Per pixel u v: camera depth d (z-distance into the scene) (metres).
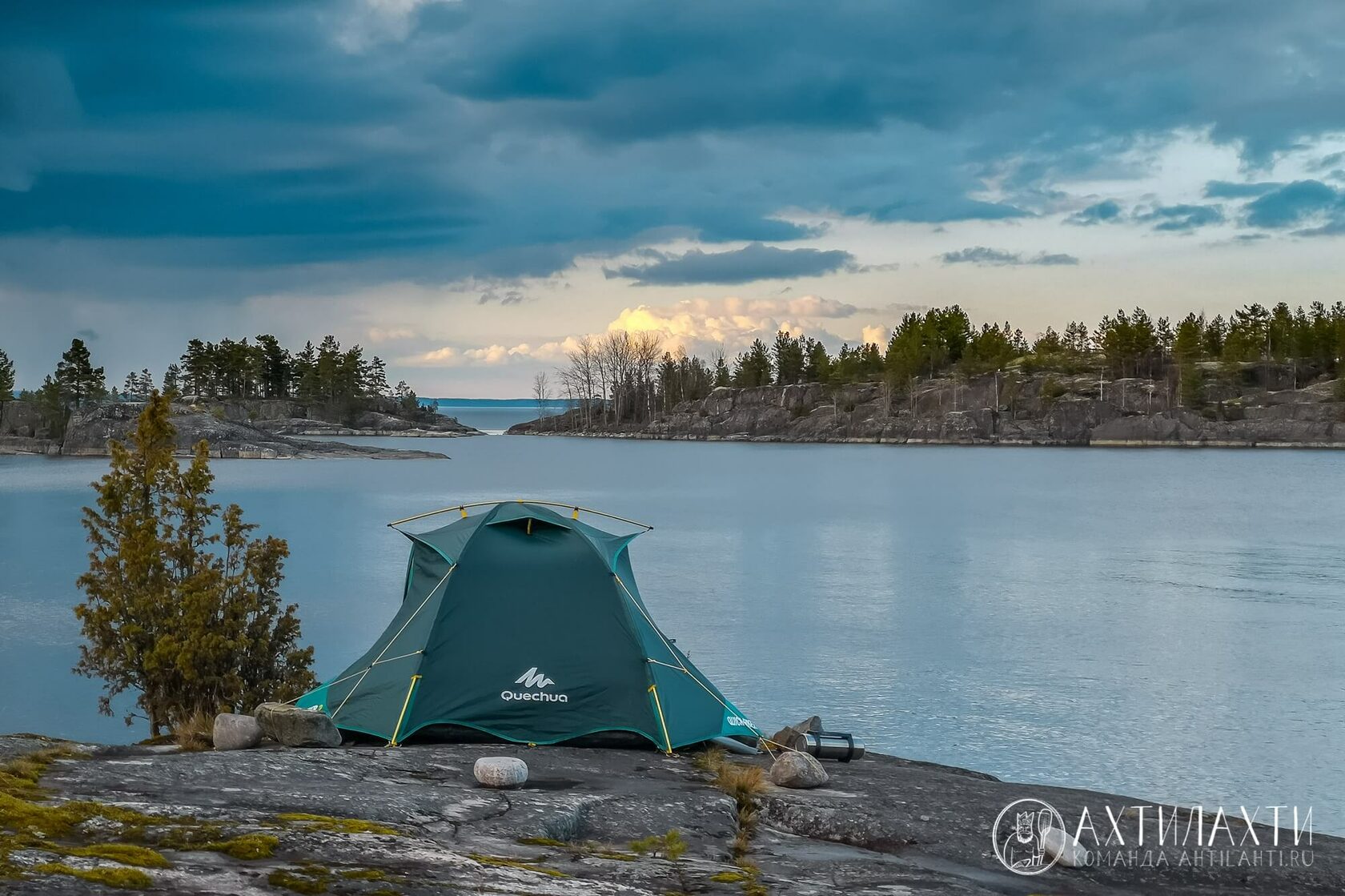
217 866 7.62
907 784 13.33
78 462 191.12
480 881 7.84
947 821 11.62
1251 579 48.47
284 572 51.06
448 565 15.53
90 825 8.34
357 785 11.05
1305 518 79.25
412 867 8.05
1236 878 10.45
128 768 10.91
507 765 11.71
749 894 8.40
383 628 36.00
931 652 31.70
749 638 33.91
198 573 20.91
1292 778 19.77
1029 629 35.53
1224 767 20.42
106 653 20.67
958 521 79.19
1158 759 21.00
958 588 45.78
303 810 9.73
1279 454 185.38
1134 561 55.94
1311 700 25.80
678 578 49.03
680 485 123.94
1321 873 10.66
